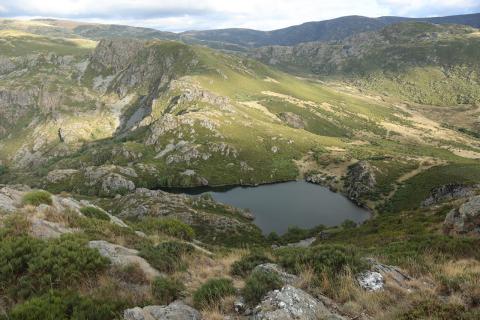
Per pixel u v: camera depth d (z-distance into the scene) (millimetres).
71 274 12016
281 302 9961
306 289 12055
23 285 11453
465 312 9625
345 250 15445
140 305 10867
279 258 16172
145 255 15758
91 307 10070
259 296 10789
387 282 12797
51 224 18375
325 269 13203
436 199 105312
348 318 10164
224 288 11414
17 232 15586
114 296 11289
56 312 9648
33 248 13219
